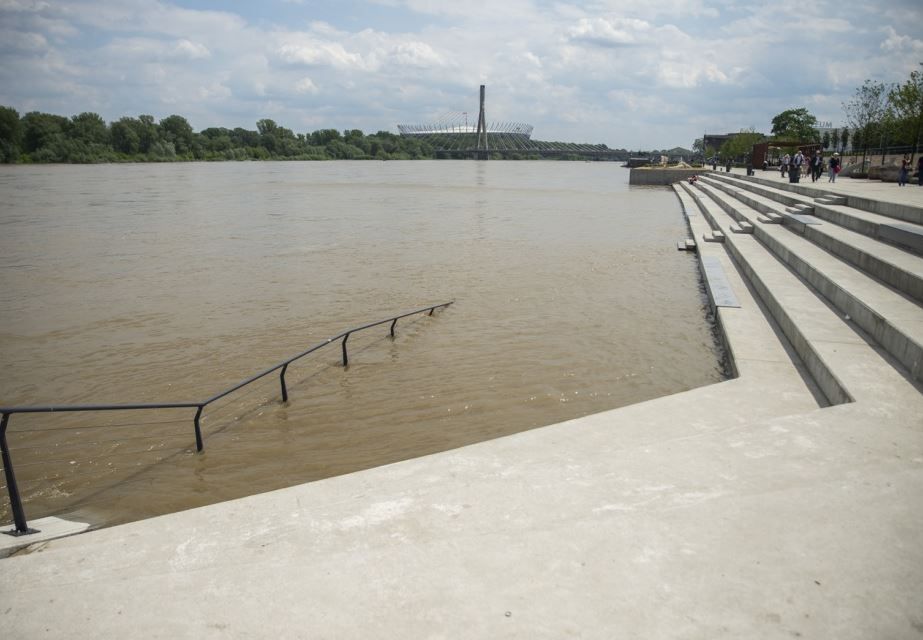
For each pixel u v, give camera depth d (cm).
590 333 1070
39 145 12838
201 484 611
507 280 1563
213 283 1587
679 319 1156
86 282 1620
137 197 4909
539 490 351
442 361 942
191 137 15912
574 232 2588
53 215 3481
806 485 341
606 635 229
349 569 275
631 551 279
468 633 233
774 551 276
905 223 1239
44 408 488
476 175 10612
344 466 634
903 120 3600
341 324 1175
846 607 240
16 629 250
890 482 335
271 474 625
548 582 260
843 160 5169
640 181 7175
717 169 7162
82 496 595
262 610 252
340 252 2072
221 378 904
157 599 263
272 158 18412
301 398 816
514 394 802
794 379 652
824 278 968
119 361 984
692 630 230
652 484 350
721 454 388
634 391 801
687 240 2142
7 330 1166
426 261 1870
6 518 565
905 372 576
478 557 279
